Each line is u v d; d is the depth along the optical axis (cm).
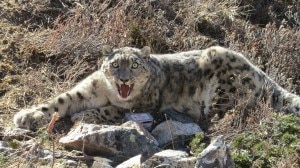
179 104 1259
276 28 1648
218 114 1240
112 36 1437
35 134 1076
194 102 1259
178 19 1616
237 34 1611
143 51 1203
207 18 1630
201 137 1067
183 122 1199
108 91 1211
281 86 1406
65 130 1127
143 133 1042
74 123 1133
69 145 1015
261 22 1733
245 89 1245
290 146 1045
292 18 1750
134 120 1153
